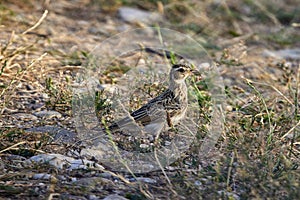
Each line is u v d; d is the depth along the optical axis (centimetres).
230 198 1038
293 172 1105
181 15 2289
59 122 1377
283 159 1161
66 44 1858
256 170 1110
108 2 2273
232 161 1128
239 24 2333
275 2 2536
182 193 1074
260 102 1491
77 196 1068
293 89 1686
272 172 1128
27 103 1454
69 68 1658
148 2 2338
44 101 1471
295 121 1380
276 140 1295
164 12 2283
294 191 1051
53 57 1722
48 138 1286
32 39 1848
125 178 1153
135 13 2238
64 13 2144
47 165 1172
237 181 1127
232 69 1823
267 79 1777
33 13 2078
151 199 1058
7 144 1248
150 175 1168
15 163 1183
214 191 1062
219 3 2416
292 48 2169
